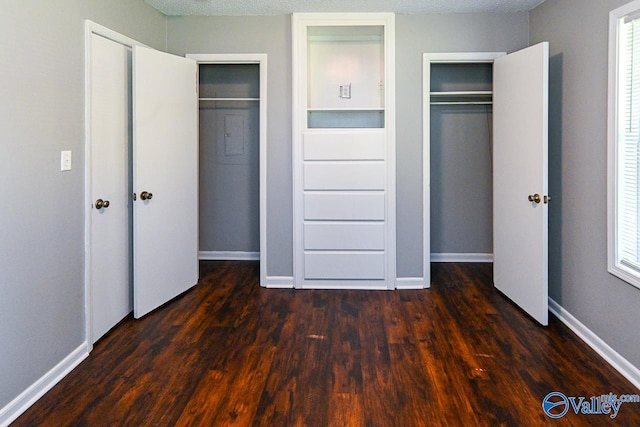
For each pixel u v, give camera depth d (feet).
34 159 7.50
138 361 8.84
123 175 10.75
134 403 7.38
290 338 9.95
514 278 11.89
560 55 10.80
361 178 13.28
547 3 11.55
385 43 12.97
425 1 11.98
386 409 7.22
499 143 12.59
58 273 8.20
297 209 13.42
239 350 9.34
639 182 7.93
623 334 8.32
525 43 12.87
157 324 10.71
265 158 13.48
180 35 13.17
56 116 8.07
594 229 9.33
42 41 7.64
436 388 7.84
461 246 16.71
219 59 13.19
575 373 8.32
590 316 9.52
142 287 11.08
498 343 9.62
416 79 13.10
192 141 12.84
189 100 12.59
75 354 8.71
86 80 8.97
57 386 7.91
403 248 13.55
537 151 10.49
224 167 16.87
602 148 8.96
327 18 12.87
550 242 11.49
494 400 7.45
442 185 16.49
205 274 15.05
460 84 15.75
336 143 13.21
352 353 9.21
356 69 13.97
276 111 13.35
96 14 9.41
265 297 12.75
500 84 12.42
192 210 13.08
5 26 6.78
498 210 12.82
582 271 9.85
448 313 11.44
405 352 9.24
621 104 8.36
